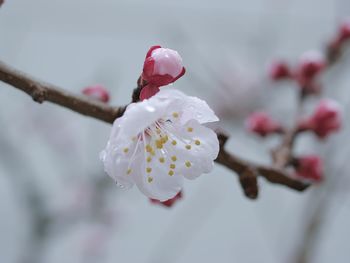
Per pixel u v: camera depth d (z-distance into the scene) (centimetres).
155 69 20
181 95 20
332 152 34
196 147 21
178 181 21
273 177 23
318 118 28
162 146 21
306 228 34
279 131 30
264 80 42
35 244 43
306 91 31
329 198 34
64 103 21
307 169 26
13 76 21
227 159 23
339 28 35
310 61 31
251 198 23
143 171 21
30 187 42
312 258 34
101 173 47
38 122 48
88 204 47
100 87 24
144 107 20
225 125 40
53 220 43
